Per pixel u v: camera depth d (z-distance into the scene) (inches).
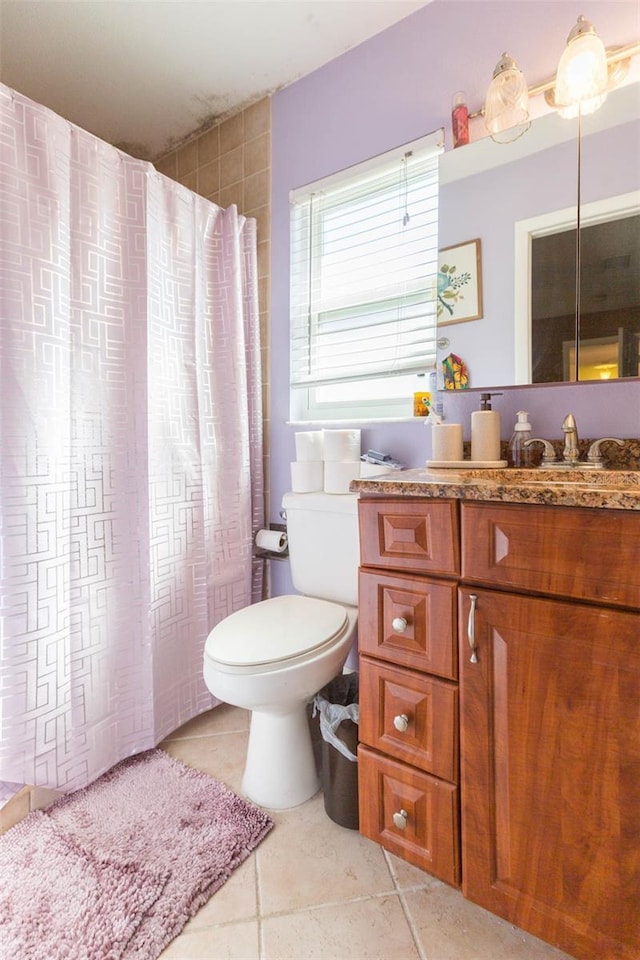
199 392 60.9
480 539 32.3
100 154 49.6
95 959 33.2
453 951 34.3
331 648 45.8
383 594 37.3
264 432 72.2
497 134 49.8
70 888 38.3
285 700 44.1
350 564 56.0
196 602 61.0
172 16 57.2
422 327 58.2
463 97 51.6
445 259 53.2
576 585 28.9
